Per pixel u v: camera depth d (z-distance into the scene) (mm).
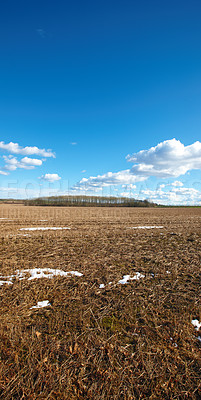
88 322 3662
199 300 4434
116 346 3078
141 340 3199
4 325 3445
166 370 2664
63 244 9781
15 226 16297
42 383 2461
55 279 5500
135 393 2389
